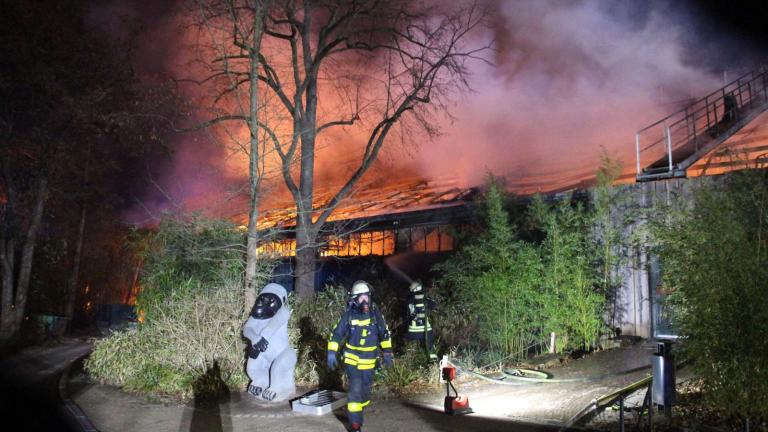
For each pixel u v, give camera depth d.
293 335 10.37
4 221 17.55
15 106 17.17
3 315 17.11
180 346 9.61
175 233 11.44
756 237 6.03
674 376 6.51
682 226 6.81
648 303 11.35
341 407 8.13
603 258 11.82
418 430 6.77
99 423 7.21
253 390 8.59
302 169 15.78
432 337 11.37
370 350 6.73
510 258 11.36
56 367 12.80
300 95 15.66
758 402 5.50
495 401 8.23
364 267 17.95
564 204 12.04
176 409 8.00
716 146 12.61
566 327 11.29
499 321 11.20
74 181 20.67
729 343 5.70
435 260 16.20
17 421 7.36
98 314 25.58
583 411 6.97
